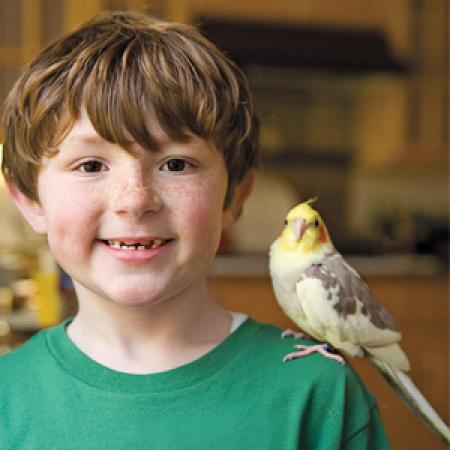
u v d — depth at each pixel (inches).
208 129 27.0
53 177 27.1
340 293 32.2
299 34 127.1
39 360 30.3
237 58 121.3
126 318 29.0
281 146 142.4
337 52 126.6
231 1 124.4
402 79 133.3
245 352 30.2
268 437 28.2
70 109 26.1
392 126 136.0
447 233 137.9
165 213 26.4
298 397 29.2
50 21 107.3
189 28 30.5
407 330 119.0
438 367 120.2
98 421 28.1
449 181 150.8
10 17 105.8
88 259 26.8
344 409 29.8
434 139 136.1
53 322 74.2
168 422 28.0
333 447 29.2
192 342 29.9
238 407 28.6
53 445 27.9
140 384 28.5
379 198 148.8
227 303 111.3
